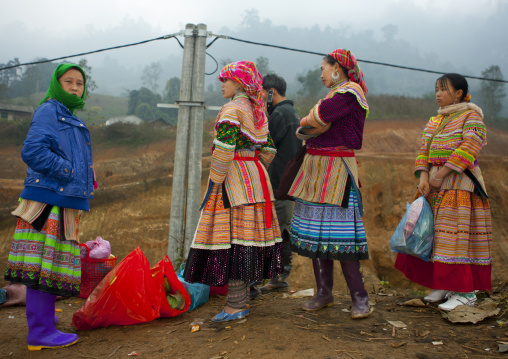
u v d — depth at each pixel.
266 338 2.67
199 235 2.94
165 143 11.95
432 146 3.38
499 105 56.88
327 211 2.95
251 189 2.96
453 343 2.56
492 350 2.44
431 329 2.82
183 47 4.86
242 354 2.47
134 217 7.72
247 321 3.02
